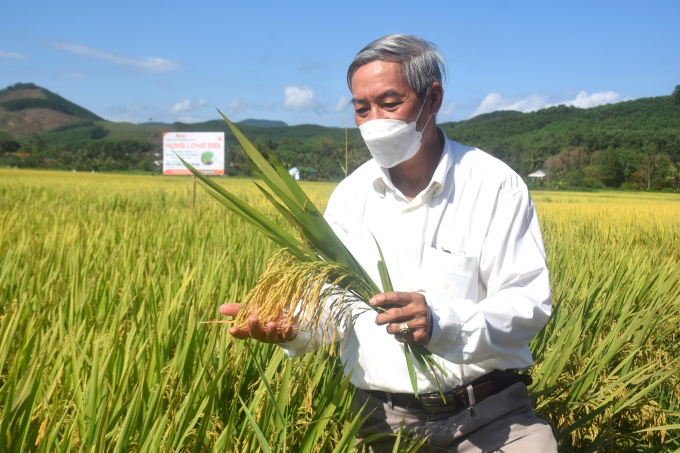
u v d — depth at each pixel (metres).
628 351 3.10
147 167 140.75
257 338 1.64
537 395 2.38
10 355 2.65
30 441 1.71
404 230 1.78
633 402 2.54
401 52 1.63
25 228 7.39
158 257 4.92
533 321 1.57
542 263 1.65
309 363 2.37
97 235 6.52
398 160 1.71
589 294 3.73
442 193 1.76
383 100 1.65
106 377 2.16
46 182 32.28
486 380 1.73
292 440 1.89
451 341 1.45
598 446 2.32
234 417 1.86
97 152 160.38
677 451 2.22
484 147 164.62
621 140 151.25
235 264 4.17
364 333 1.80
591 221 12.52
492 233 1.69
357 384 1.88
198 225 8.65
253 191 25.56
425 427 1.75
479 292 1.77
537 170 125.75
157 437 1.63
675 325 3.61
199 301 3.22
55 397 1.97
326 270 1.39
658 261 5.79
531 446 1.61
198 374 2.23
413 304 1.39
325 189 26.17
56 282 4.09
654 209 17.28
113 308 3.42
